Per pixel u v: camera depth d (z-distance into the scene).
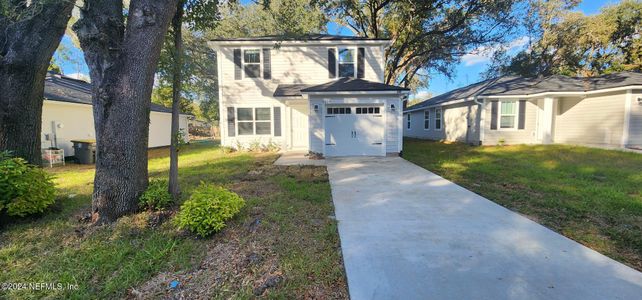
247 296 2.26
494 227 3.51
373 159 9.73
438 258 2.74
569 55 19.00
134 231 3.42
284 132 12.95
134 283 2.48
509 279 2.37
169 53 4.39
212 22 5.62
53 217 4.06
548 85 13.54
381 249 2.94
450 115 16.81
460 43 15.84
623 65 18.61
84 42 3.80
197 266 2.74
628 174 6.69
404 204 4.52
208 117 30.14
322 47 12.73
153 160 10.38
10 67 4.50
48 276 2.58
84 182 6.53
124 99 3.73
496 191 5.33
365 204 4.53
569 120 13.30
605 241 3.15
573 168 7.55
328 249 2.99
